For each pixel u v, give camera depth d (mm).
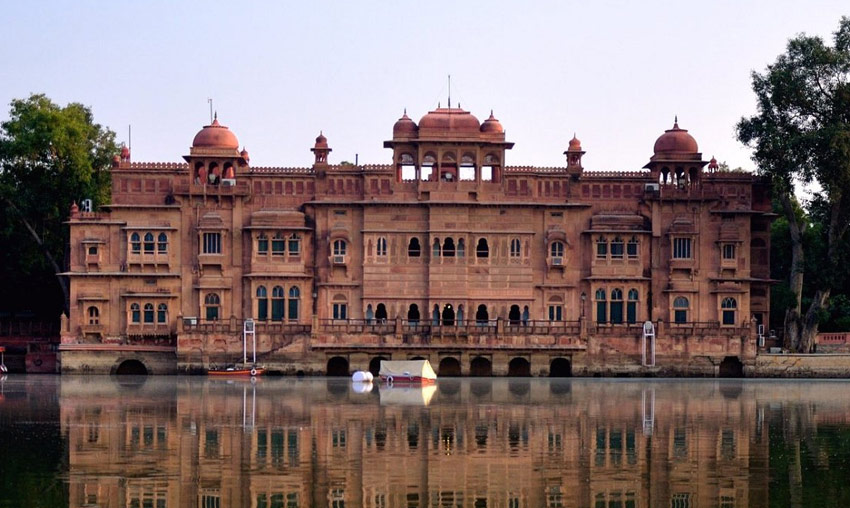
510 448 50562
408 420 60281
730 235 99625
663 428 57594
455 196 98750
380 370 87938
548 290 99188
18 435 53688
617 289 99438
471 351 94500
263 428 56562
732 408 67500
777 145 96875
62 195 107188
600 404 69688
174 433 54531
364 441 52344
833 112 98625
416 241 98875
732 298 99562
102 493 40688
